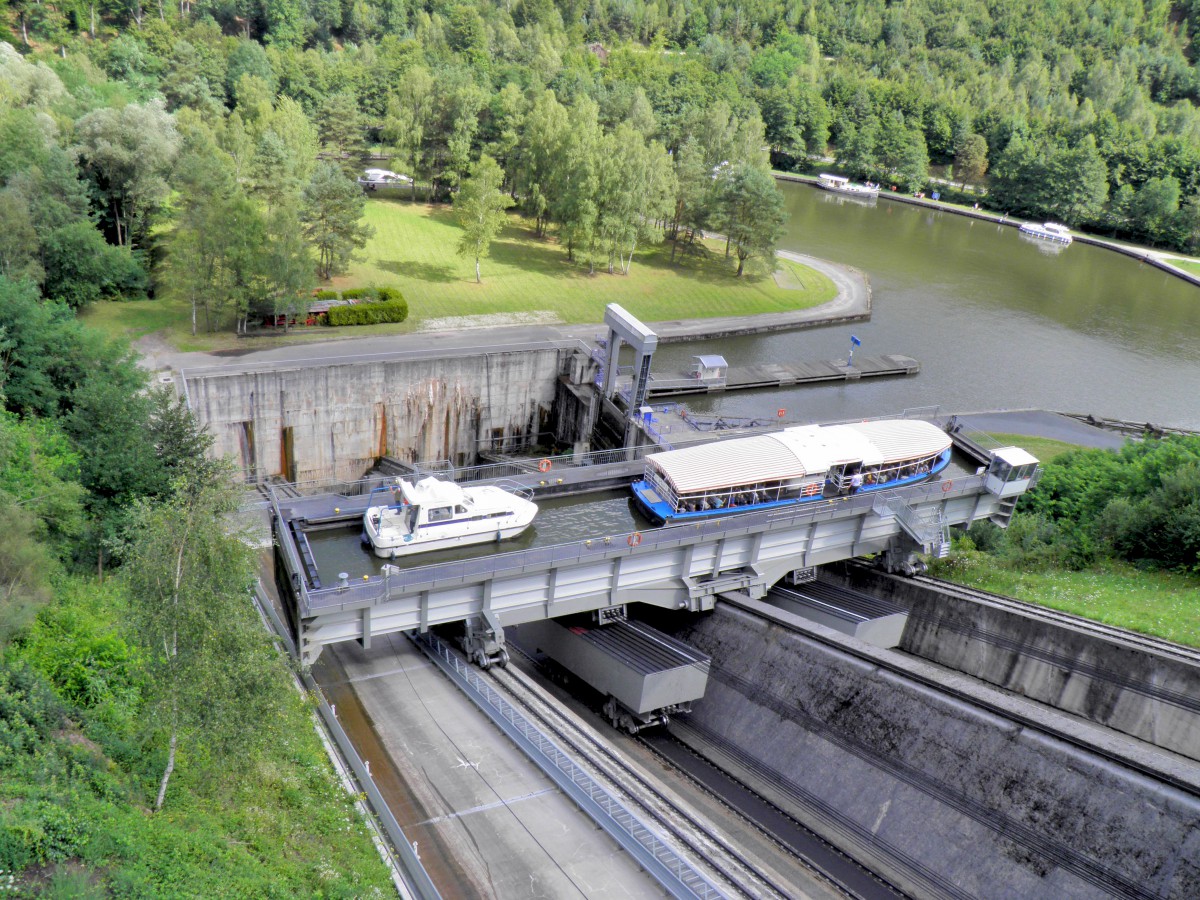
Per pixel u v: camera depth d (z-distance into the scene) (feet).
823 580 232.12
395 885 112.37
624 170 421.59
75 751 105.29
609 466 212.43
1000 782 141.69
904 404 353.10
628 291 425.28
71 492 156.66
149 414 189.88
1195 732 157.69
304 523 179.73
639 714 172.24
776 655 178.29
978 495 221.46
